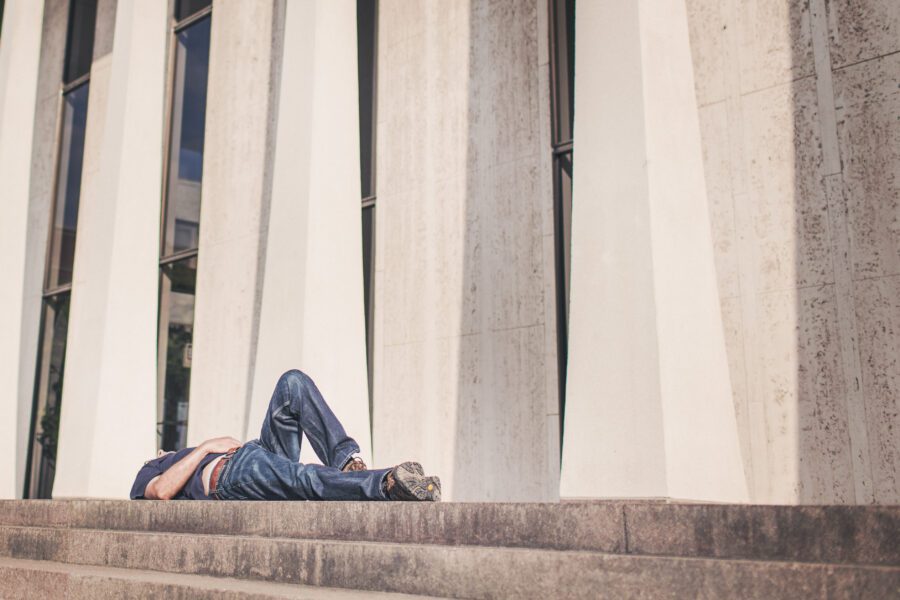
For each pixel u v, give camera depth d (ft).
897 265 21.30
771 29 24.23
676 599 11.06
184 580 15.96
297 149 31.50
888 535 10.36
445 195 32.09
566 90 29.53
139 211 39.45
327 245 30.81
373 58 35.70
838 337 22.06
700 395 21.12
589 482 20.71
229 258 39.32
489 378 29.81
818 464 21.94
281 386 20.48
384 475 17.89
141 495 21.85
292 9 33.04
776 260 23.36
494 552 12.84
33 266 51.39
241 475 19.70
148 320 39.06
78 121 51.01
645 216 20.89
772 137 23.86
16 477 48.49
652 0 22.50
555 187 29.19
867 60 22.39
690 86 23.22
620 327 20.85
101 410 37.42
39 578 18.35
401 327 32.71
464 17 32.53
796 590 10.16
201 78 43.57
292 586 14.93
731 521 11.58
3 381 43.47
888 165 21.76
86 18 51.70
